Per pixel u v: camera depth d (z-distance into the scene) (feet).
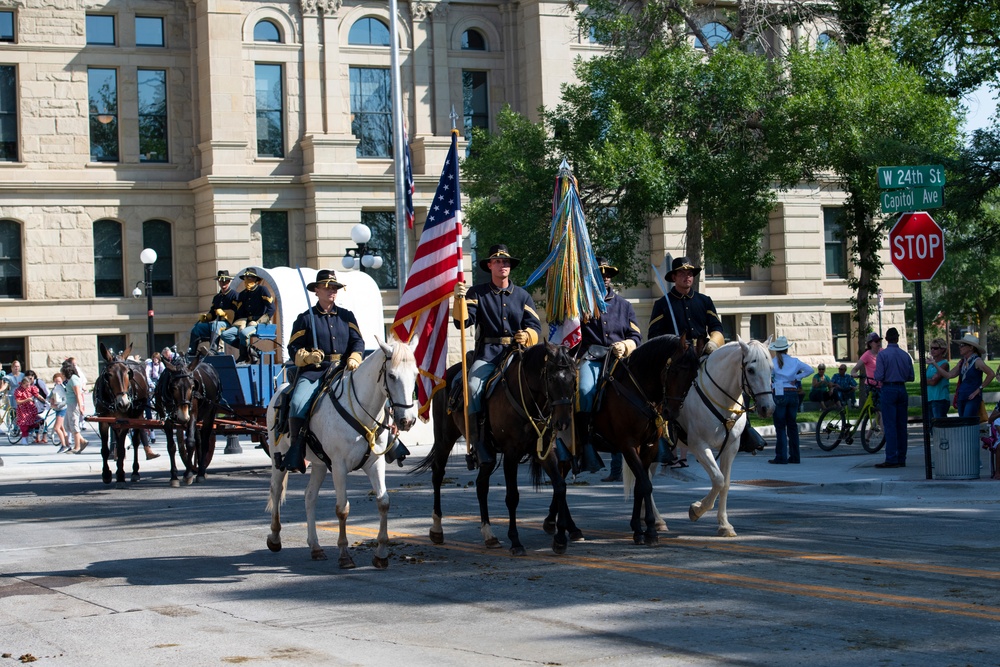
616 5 119.14
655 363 43.68
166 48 156.66
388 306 159.33
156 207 155.74
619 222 116.26
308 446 43.06
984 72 119.03
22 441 113.29
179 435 75.15
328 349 44.34
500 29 167.73
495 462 45.03
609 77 116.98
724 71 112.78
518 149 120.06
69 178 151.64
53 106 151.53
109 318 152.25
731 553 42.06
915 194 59.72
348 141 158.10
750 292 180.04
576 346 47.24
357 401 41.01
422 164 160.76
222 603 36.37
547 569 39.96
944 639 28.94
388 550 45.09
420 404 48.16
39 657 30.22
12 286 150.30
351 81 160.97
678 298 48.78
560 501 42.86
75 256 151.84
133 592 38.50
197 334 81.56
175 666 28.91
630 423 44.24
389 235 161.17
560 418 39.83
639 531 44.65
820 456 81.15
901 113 109.09
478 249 123.85
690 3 117.60
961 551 41.81
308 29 158.61
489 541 44.88
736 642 29.27
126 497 67.97
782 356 75.82
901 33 122.93
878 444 83.56
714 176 111.34
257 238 156.15
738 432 46.44
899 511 53.36
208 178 151.84
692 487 65.51
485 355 45.27
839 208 185.06
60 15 151.84
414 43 163.12
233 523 54.90
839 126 109.81
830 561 39.88
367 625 32.76
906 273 60.70
